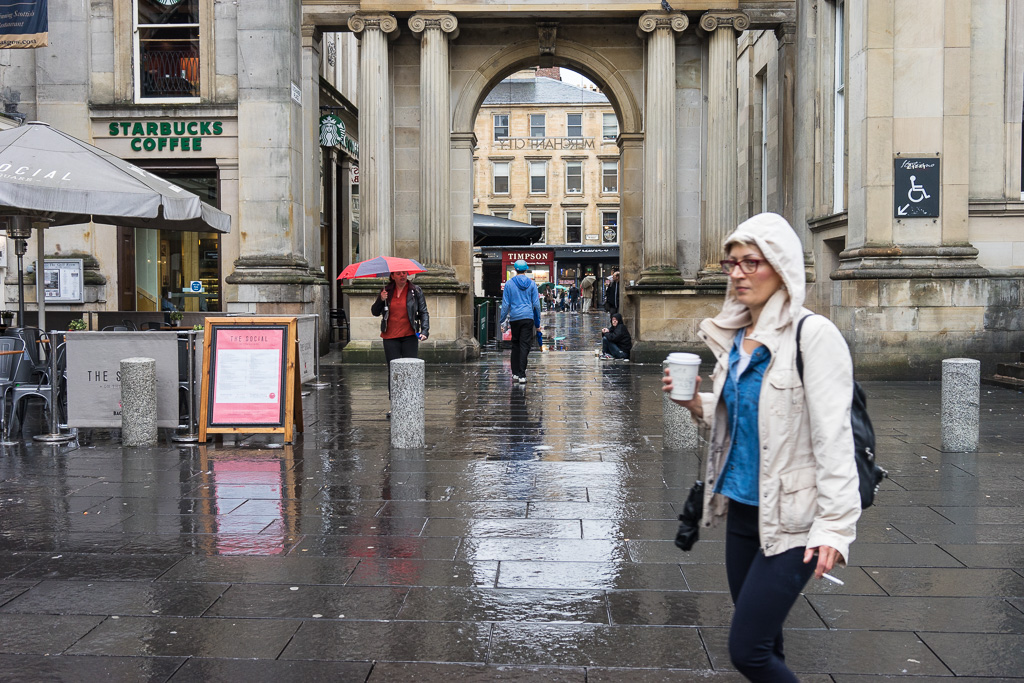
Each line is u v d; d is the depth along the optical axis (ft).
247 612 14.42
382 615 14.28
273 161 56.70
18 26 50.34
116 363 29.71
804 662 12.48
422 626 13.82
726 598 15.01
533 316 47.42
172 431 31.32
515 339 47.39
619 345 62.34
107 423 29.76
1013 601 14.85
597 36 63.31
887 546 17.90
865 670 12.23
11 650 12.95
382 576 16.12
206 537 18.57
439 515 20.24
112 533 18.86
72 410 29.78
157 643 13.20
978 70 47.37
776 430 9.02
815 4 59.00
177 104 57.36
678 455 27.09
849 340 47.39
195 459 26.58
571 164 208.95
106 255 58.23
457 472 24.71
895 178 46.88
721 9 59.36
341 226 88.94
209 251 58.44
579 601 14.88
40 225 34.83
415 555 17.34
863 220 47.75
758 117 75.05
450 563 16.84
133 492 22.44
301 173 59.72
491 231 82.84
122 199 29.86
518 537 18.51
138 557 17.25
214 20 57.26
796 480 9.03
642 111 63.82
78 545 18.04
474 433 31.19
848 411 8.80
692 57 61.93
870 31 46.75
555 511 20.56
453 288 59.57
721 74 59.52
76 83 57.77
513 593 15.26
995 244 47.52
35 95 58.18
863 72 47.47
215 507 20.97
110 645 13.14
